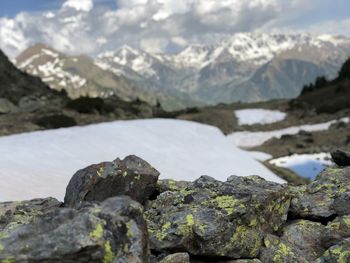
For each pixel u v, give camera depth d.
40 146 24.45
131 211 7.50
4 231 7.21
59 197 16.91
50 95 90.88
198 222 9.01
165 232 9.02
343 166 13.05
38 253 6.56
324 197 11.00
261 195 9.92
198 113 86.31
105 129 30.48
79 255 6.60
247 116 84.94
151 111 74.44
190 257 8.98
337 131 62.50
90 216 7.03
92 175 10.02
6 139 26.08
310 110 80.56
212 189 10.59
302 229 10.22
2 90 84.06
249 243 9.16
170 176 22.61
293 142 60.72
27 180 18.14
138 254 6.97
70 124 43.34
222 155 29.94
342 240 9.41
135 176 10.64
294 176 33.81
